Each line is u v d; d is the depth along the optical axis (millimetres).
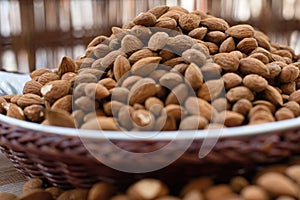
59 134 339
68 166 348
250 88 384
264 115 358
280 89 423
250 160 321
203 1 1071
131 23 445
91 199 335
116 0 1046
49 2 990
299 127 334
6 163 481
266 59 424
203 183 325
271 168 329
